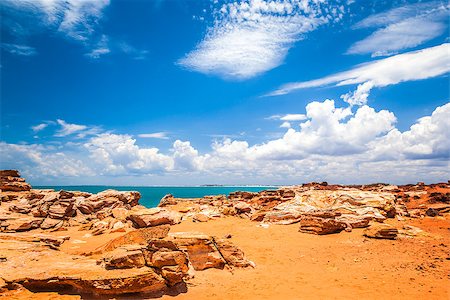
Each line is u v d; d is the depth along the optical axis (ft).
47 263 62.03
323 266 75.51
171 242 61.67
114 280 53.11
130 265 58.80
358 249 88.94
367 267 72.84
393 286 60.29
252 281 65.46
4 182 162.09
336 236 105.50
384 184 248.32
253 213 152.56
